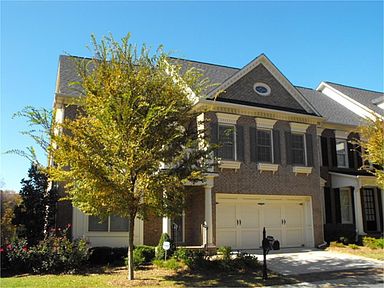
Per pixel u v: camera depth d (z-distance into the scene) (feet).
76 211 57.36
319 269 50.39
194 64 78.43
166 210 40.78
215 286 40.04
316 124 75.10
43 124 38.81
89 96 40.34
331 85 101.40
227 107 66.18
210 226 60.70
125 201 38.96
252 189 66.49
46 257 47.01
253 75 70.69
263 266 47.01
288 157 71.05
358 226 74.90
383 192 82.74
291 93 73.97
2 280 41.29
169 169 41.57
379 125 64.13
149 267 50.55
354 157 84.07
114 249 54.75
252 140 68.13
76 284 39.06
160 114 39.17
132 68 41.75
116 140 37.63
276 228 69.46
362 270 50.24
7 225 69.51
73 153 36.99
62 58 68.18
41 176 57.62
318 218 71.92
